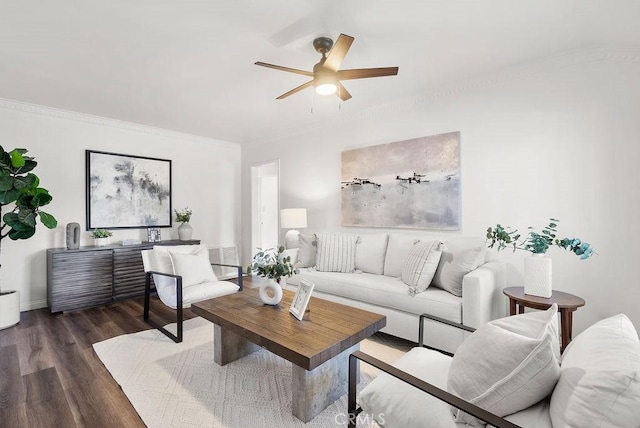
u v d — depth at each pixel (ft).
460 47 8.00
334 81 7.41
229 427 5.47
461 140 10.25
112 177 13.88
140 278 13.33
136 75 9.38
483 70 9.37
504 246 8.46
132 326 10.12
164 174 15.56
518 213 9.16
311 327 6.28
